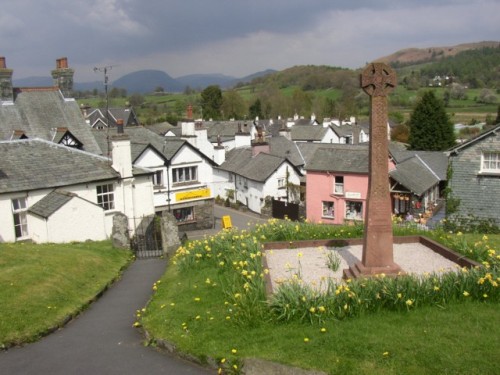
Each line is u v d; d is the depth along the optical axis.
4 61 34.00
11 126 33.19
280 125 86.00
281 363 8.33
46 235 22.94
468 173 25.95
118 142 27.48
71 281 15.14
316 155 42.28
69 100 36.72
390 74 11.77
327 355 8.36
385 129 11.93
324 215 41.56
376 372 7.78
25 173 24.77
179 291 12.95
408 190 37.78
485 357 7.91
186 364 9.34
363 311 9.76
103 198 27.36
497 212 25.39
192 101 146.38
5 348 10.54
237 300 10.47
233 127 85.00
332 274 12.87
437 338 8.57
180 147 37.34
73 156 27.28
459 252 14.02
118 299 14.53
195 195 38.41
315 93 150.00
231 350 9.03
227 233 17.00
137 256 22.06
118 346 10.48
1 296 12.73
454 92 133.38
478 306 9.86
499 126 24.81
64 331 11.66
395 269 12.11
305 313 9.67
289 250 15.48
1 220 23.23
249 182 49.03
